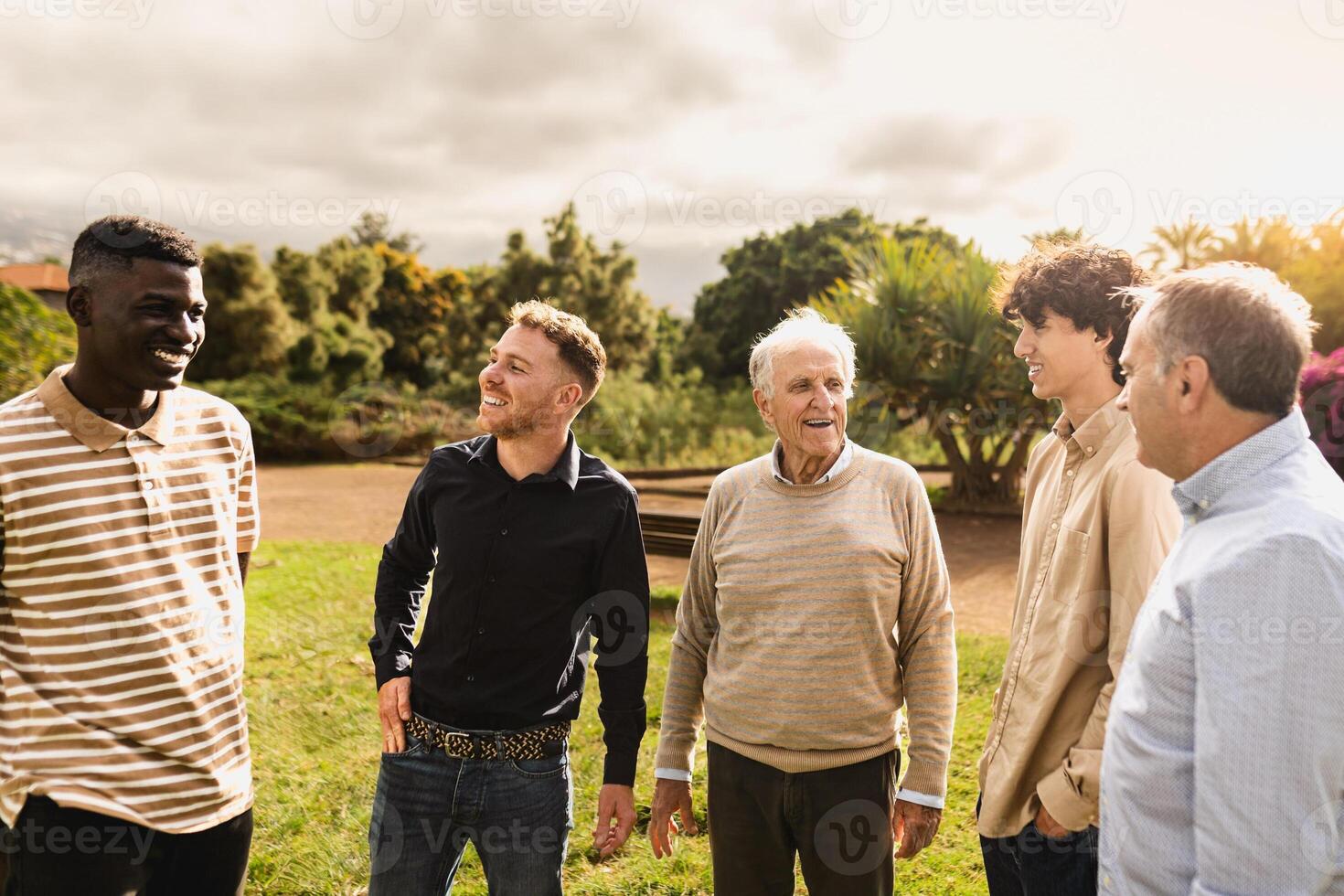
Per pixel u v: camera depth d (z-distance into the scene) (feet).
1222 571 3.89
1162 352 4.27
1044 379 6.11
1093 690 5.79
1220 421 4.16
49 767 5.44
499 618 6.77
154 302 5.51
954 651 6.88
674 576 23.88
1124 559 5.48
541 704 6.86
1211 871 3.83
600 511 7.00
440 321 96.07
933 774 6.59
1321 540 3.71
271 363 75.92
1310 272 26.86
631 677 7.20
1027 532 6.60
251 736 13.29
